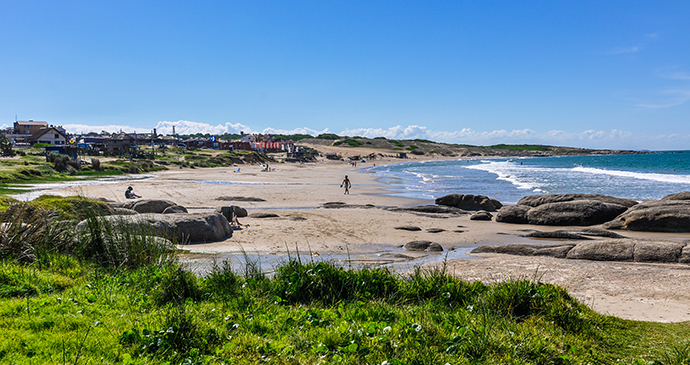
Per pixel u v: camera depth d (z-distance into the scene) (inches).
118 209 591.5
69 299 226.5
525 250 503.8
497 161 5620.1
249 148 5374.0
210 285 269.4
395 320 219.1
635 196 1232.8
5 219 357.1
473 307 238.8
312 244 555.8
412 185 1697.8
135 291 253.1
